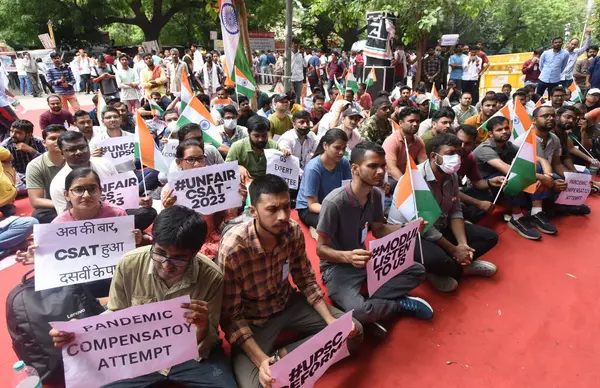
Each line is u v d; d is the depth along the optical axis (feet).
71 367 6.02
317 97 26.18
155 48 75.87
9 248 12.31
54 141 12.87
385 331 8.90
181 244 5.85
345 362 8.38
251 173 15.40
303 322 8.18
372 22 35.65
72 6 77.15
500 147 15.19
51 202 12.89
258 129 14.49
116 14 83.05
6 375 7.84
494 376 8.10
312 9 42.63
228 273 7.10
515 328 9.51
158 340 6.36
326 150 12.46
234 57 21.61
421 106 24.32
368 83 34.94
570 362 8.46
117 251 8.29
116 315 5.96
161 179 16.75
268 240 7.22
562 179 15.44
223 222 12.51
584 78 33.22
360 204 9.18
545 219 14.52
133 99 33.71
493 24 86.43
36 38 80.28
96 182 8.56
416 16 38.29
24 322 7.09
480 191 14.73
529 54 40.42
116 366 6.26
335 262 9.50
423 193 9.82
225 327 7.38
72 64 55.16
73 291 7.60
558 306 10.31
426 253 10.61
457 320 9.77
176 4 86.02
